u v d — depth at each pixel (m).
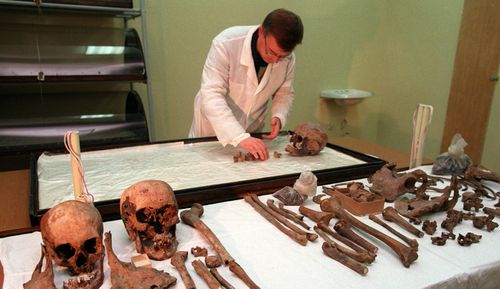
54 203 1.30
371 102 4.20
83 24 2.75
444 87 3.29
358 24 3.84
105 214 1.24
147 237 1.04
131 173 1.61
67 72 2.34
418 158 1.76
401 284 0.90
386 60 4.02
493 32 2.78
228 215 1.25
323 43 3.73
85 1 2.38
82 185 1.09
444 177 1.63
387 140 4.17
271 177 1.51
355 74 4.03
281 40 1.54
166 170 1.66
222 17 3.18
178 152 1.94
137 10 2.56
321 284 0.90
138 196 1.00
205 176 1.59
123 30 2.88
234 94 2.04
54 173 1.59
